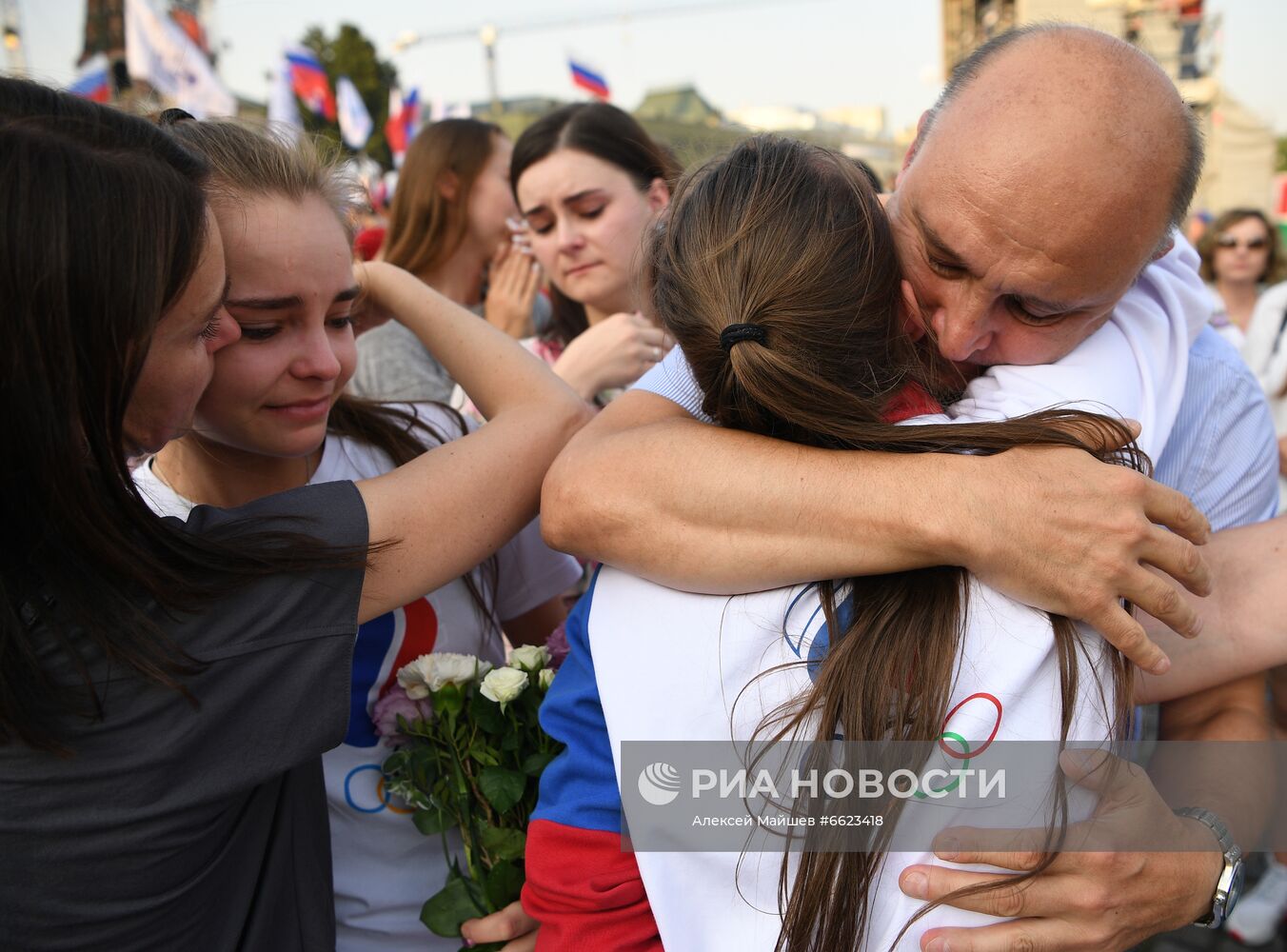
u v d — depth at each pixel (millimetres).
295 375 1093
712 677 938
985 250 936
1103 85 897
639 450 1015
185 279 842
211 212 896
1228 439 1187
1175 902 950
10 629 812
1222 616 1051
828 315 930
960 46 12680
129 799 854
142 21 7574
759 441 975
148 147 837
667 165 2467
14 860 825
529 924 1182
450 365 1306
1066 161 891
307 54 8133
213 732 896
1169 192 916
